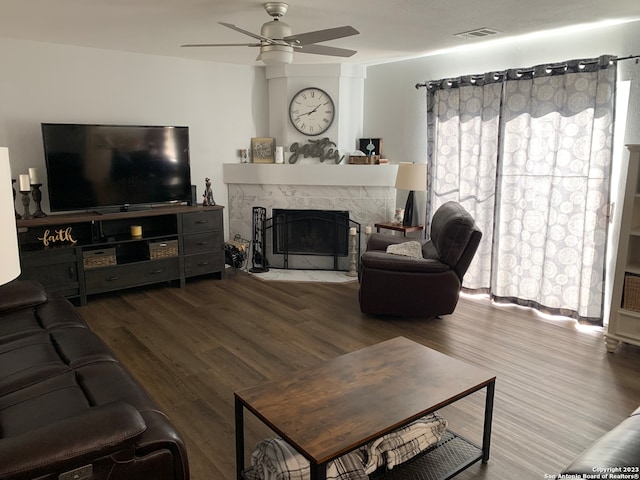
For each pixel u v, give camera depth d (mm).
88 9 3236
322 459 1578
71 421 1451
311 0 2998
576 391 2881
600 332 3850
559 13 3336
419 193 5398
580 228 3973
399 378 2121
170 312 4242
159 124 5129
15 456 1290
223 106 5574
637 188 3326
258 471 1986
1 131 4238
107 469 1462
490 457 2258
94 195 4559
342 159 5730
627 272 3354
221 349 3461
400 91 5418
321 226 5805
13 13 3348
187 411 2648
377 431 1726
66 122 4551
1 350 2299
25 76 4281
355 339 3666
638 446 1366
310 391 2004
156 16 3404
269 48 3004
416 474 2049
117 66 4758
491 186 4547
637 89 3609
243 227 5863
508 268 4500
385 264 3949
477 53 4605
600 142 3742
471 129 4633
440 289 3941
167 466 1600
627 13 3346
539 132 4137
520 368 3189
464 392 2016
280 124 5789
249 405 1895
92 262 4398
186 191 5160
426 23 3605
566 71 3881
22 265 4031
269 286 5102
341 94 5641
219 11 3262
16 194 4359
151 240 4793
